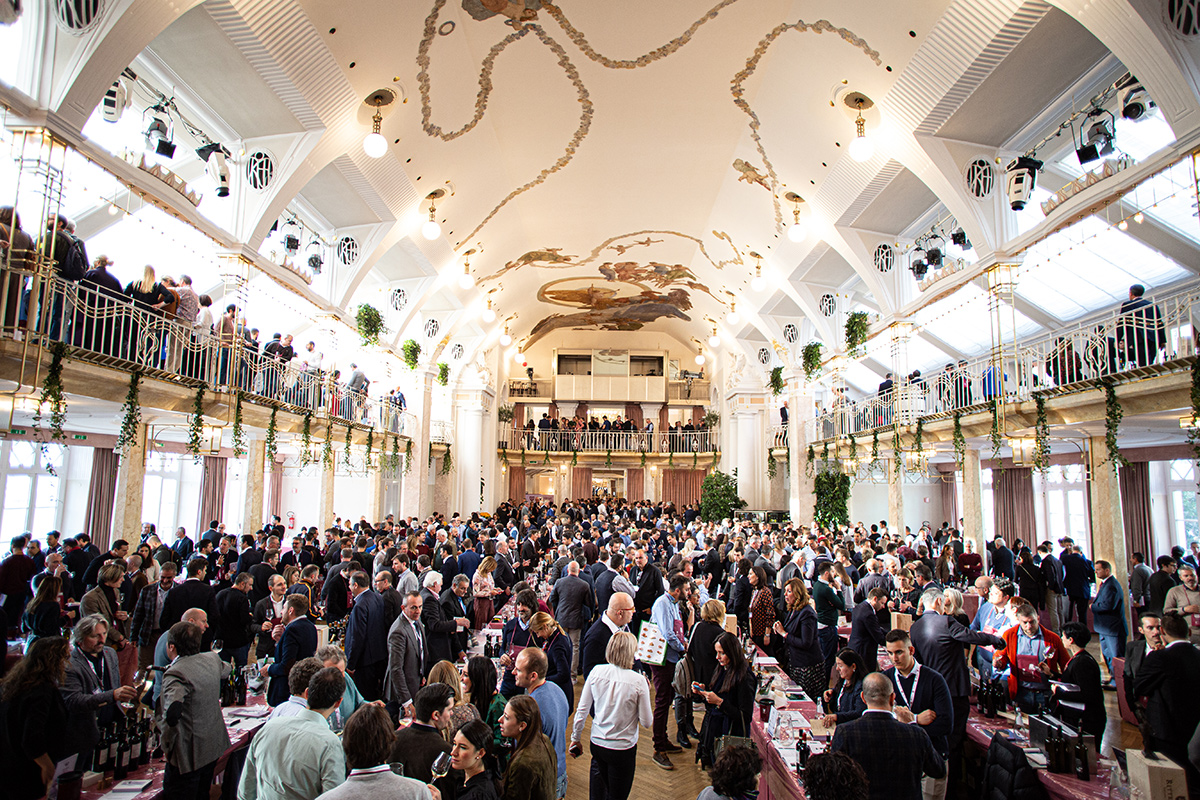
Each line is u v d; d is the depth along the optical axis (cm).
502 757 419
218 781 448
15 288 595
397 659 519
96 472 1395
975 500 1252
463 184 1376
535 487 3136
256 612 701
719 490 2305
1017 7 724
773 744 457
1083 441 1303
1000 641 509
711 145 1350
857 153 909
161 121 784
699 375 3212
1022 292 1284
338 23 826
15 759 348
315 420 1245
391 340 1688
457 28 959
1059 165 961
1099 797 385
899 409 1317
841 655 470
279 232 1276
